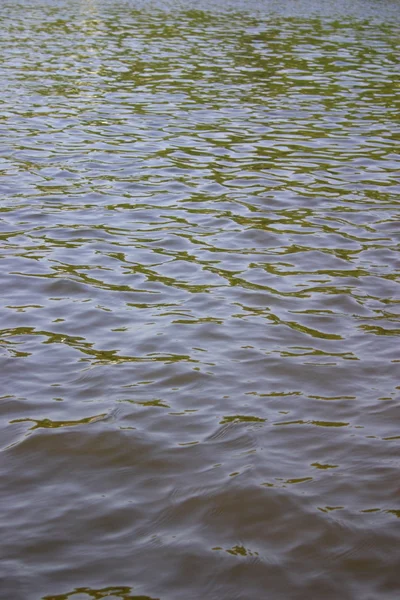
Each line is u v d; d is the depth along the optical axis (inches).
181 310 240.2
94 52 740.7
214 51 761.0
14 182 365.4
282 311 241.0
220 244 296.0
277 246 295.0
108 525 147.8
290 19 1034.1
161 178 378.9
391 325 232.8
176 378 201.0
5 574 134.6
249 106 541.3
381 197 358.0
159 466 165.9
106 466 165.9
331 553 141.3
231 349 216.8
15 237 297.6
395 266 277.9
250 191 362.3
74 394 192.7
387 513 151.8
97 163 400.8
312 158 422.3
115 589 131.8
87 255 282.0
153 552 140.8
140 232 306.7
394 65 722.8
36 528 146.5
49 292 250.7
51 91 570.9
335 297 251.4
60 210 329.4
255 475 162.9
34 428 178.2
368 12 1151.6
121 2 1189.1
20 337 220.7
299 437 176.9
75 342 218.7
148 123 486.9
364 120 511.8
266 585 133.5
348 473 164.2
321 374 204.4
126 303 244.2
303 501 155.0
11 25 915.4
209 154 424.2
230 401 191.2
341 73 674.2
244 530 147.2
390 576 135.9
